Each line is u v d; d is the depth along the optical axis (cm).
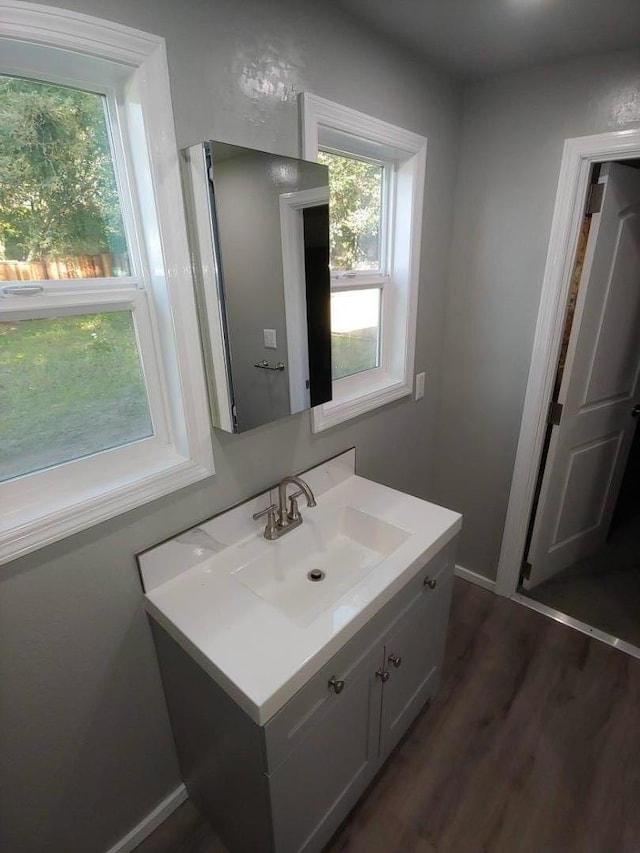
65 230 97
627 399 237
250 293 119
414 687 159
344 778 130
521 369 204
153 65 93
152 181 99
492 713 175
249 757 101
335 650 106
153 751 136
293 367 138
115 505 108
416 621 145
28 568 97
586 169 170
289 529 147
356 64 139
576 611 226
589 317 194
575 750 162
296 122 127
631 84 154
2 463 97
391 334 198
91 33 84
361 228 175
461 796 148
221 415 124
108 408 111
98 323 105
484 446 228
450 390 231
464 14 131
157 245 104
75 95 93
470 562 251
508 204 188
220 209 107
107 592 112
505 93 178
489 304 205
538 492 223
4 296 89
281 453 150
